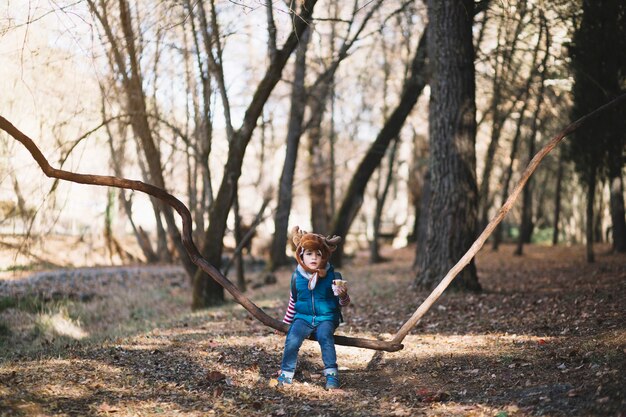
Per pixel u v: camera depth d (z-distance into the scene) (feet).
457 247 36.65
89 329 33.91
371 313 31.89
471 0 37.04
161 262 75.61
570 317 25.43
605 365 16.98
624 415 13.11
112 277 55.11
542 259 69.05
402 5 48.21
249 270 76.48
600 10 43.96
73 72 34.22
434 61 37.47
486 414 14.70
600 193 93.56
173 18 36.68
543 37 52.54
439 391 16.96
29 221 35.78
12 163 33.30
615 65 45.47
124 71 37.47
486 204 85.25
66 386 16.42
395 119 62.90
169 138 51.80
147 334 26.45
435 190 37.22
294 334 18.01
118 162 44.91
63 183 35.24
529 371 17.88
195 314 35.88
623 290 31.76
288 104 79.05
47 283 47.75
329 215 85.30
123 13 36.11
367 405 16.10
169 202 18.44
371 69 72.95
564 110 61.41
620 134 48.37
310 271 18.19
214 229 41.45
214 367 19.48
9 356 21.42
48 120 35.37
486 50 59.21
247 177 102.47
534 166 18.30
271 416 15.19
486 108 68.18
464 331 25.26
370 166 66.59
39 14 27.86
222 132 61.36
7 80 32.07
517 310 29.07
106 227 72.49
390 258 86.74
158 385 17.25
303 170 90.68
